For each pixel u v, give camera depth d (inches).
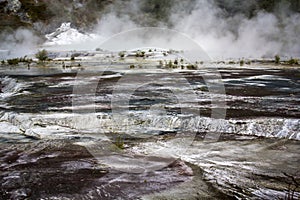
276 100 411.5
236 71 725.9
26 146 274.8
